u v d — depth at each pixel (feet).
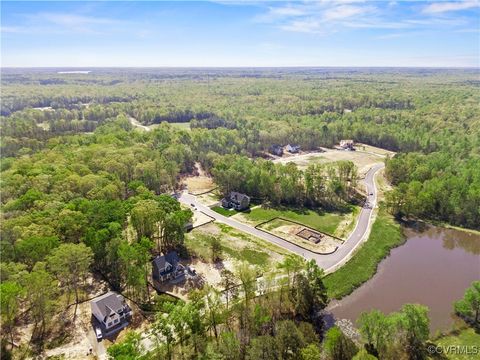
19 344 171.53
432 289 226.79
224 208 347.56
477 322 191.21
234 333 172.76
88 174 328.70
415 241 294.25
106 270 233.55
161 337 171.32
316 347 156.46
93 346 172.45
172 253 236.43
